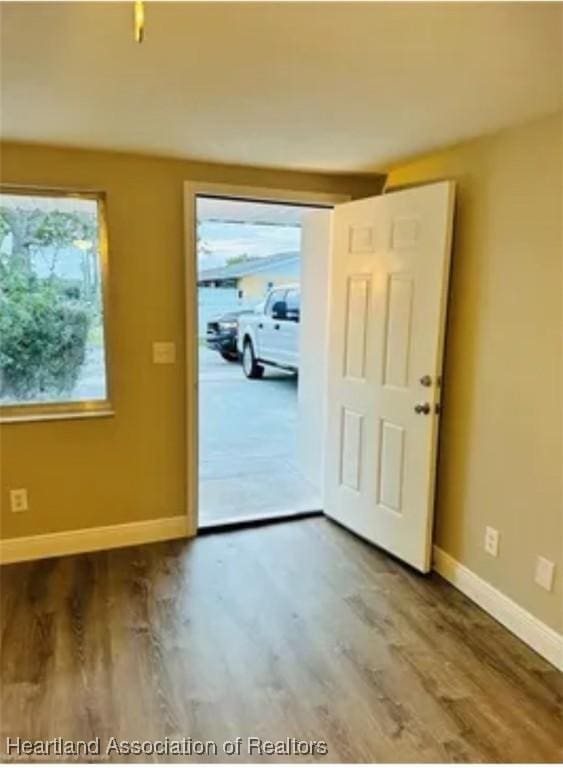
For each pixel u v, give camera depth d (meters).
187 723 1.94
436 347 2.76
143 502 3.25
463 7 1.33
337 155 2.86
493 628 2.52
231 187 3.12
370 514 3.27
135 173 2.93
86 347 3.02
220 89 1.93
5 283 2.85
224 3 1.32
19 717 1.95
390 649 2.36
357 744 1.87
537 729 1.95
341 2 1.32
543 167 2.23
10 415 2.95
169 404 3.21
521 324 2.38
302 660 2.28
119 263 2.98
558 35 1.49
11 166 2.73
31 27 1.46
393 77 1.80
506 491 2.51
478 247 2.60
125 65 1.72
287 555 3.16
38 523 3.05
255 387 8.41
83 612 2.57
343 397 3.42
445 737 1.90
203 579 2.88
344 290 3.33
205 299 12.05
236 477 4.39
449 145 2.66
